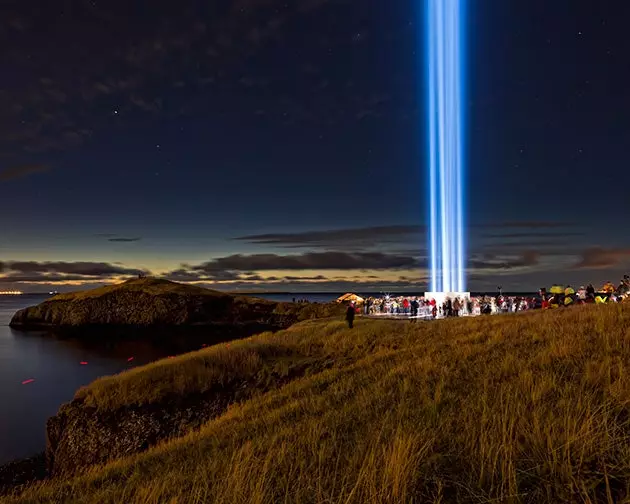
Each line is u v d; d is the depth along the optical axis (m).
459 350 13.30
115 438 15.88
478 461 4.66
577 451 4.47
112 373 41.50
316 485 4.68
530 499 3.86
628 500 3.52
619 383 6.30
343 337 24.33
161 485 6.01
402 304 46.28
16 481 16.34
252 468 5.41
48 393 33.78
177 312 83.06
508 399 6.34
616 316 14.91
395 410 7.45
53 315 93.06
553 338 12.15
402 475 4.31
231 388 18.39
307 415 9.26
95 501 6.43
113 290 93.81
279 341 25.22
